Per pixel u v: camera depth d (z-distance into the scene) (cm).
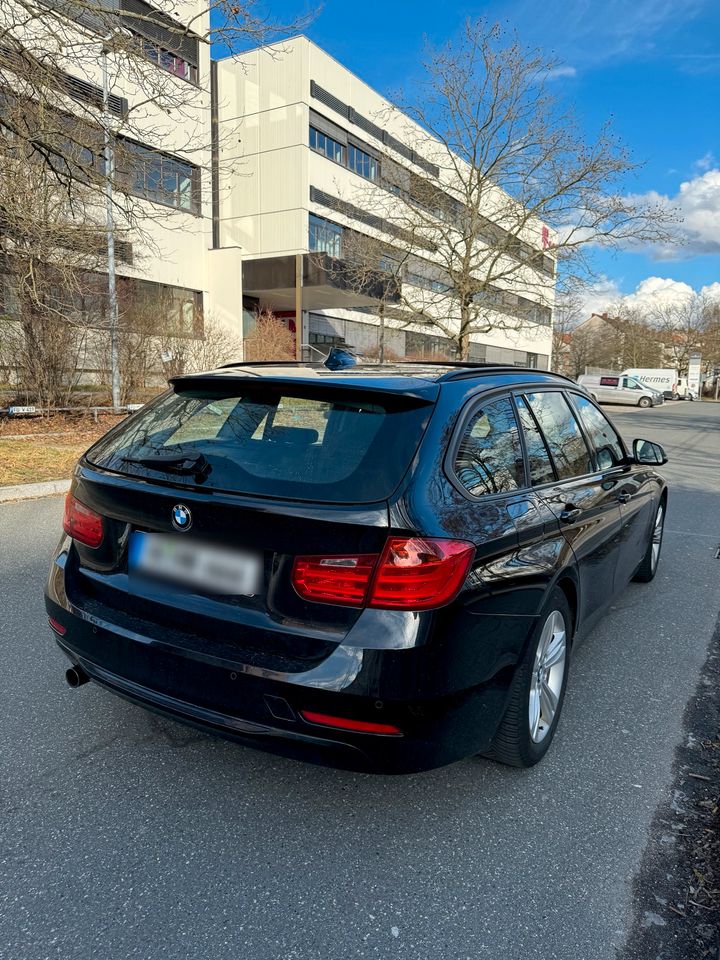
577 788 267
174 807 247
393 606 204
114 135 955
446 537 214
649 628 439
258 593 219
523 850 231
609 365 7694
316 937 193
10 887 207
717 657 396
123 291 1684
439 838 236
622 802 259
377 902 206
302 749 212
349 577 206
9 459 946
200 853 224
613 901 209
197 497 227
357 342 3944
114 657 243
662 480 521
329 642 207
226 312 2789
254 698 213
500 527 241
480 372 293
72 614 257
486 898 209
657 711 331
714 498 934
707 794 265
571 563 293
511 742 261
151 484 243
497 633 233
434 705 209
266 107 3008
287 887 211
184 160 1166
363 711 203
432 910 204
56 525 643
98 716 306
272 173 3020
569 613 303
